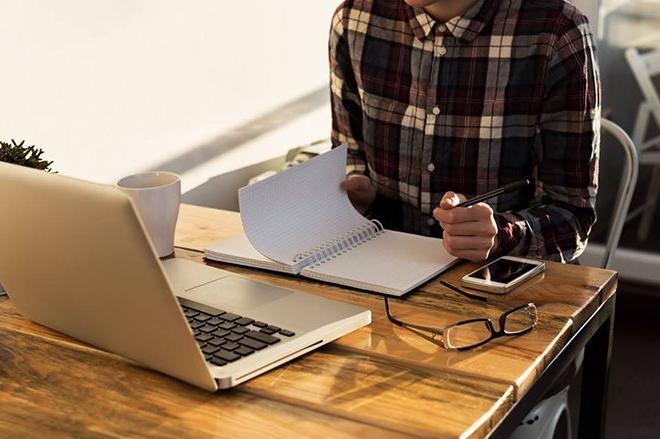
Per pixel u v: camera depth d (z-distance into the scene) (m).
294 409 0.93
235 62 2.27
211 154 2.23
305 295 1.20
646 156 3.40
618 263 3.47
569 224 1.57
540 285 1.28
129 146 1.96
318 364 1.03
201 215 1.65
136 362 1.04
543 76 1.62
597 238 3.52
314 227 1.42
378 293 1.25
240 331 1.07
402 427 0.89
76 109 1.81
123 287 0.95
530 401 1.03
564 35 1.60
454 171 1.72
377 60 1.78
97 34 1.83
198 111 2.16
